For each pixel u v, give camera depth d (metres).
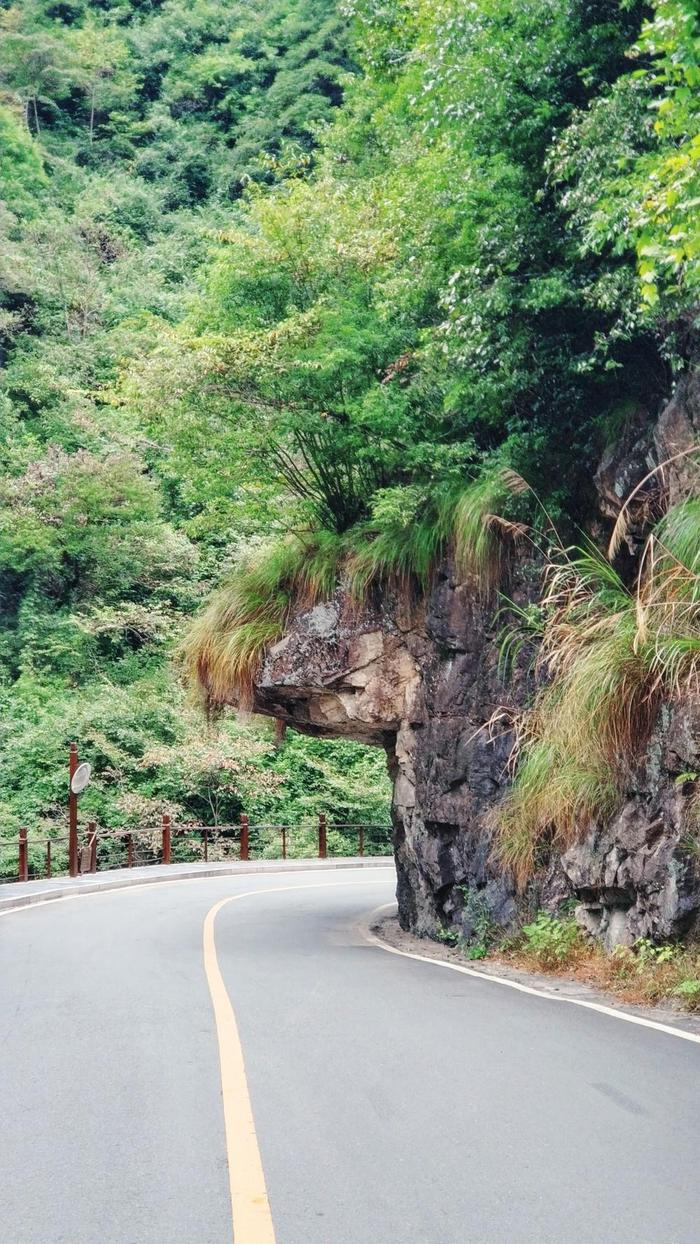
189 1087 5.67
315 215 15.95
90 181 59.34
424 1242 3.61
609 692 9.92
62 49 64.69
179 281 53.38
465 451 13.45
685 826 9.24
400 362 14.19
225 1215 3.87
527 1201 3.99
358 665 15.07
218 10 70.81
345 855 36.44
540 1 11.22
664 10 7.10
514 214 11.99
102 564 39.81
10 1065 6.25
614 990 9.24
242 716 16.77
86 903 19.67
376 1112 5.14
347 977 9.99
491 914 12.67
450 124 11.98
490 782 13.38
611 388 12.88
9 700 37.09
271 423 15.65
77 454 38.66
